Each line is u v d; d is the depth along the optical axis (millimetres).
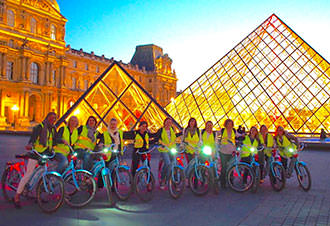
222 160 11570
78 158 9852
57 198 8414
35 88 80062
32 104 85062
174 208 8758
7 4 75250
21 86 76188
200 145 11023
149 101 24281
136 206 8930
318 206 9039
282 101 38250
